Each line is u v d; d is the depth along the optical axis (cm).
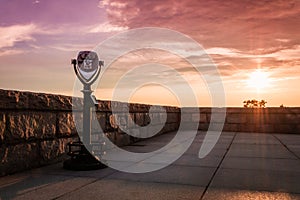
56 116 534
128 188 362
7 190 351
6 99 423
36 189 356
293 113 1322
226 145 824
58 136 541
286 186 375
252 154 650
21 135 454
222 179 411
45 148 506
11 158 438
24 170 462
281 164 528
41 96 491
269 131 1345
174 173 450
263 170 473
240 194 340
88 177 419
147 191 350
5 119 427
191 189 359
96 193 341
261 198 325
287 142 909
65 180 401
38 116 491
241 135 1177
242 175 437
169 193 342
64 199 319
